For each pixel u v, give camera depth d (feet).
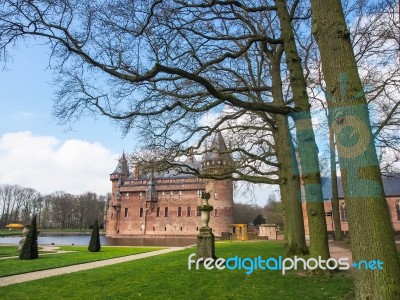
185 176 257.14
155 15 29.86
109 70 23.67
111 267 45.55
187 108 33.99
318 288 24.73
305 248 42.55
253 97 47.06
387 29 51.44
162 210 255.50
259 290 24.99
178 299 23.27
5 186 373.61
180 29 32.40
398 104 55.42
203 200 44.32
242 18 38.37
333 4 16.76
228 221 217.56
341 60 15.97
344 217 168.55
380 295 13.14
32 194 388.98
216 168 59.36
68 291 28.07
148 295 24.93
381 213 14.06
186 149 48.37
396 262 13.57
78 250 86.22
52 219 385.09
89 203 389.60
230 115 49.26
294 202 43.52
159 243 155.22
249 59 53.98
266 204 248.32
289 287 25.57
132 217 260.83
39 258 62.34
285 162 44.68
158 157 47.37
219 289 26.04
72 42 24.14
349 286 24.71
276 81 45.11
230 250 63.16
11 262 55.21
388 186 169.37
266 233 153.79
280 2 33.32
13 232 258.37
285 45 32.17
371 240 13.74
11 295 27.22
